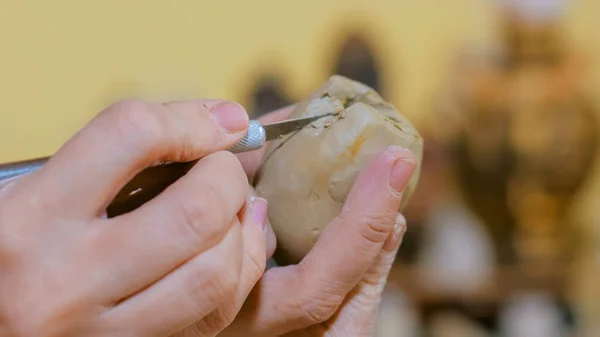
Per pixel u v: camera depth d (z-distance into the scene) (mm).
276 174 358
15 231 280
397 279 805
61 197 283
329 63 1053
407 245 827
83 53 1045
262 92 1018
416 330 790
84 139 288
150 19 1060
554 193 850
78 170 284
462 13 1049
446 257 837
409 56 1063
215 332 319
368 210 335
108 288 286
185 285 293
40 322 281
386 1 1063
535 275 833
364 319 367
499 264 841
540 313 810
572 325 827
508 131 853
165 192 297
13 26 1021
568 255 857
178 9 1065
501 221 851
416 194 850
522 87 871
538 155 843
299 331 368
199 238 292
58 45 1037
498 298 810
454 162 870
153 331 293
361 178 339
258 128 330
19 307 280
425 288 802
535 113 859
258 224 324
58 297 282
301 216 353
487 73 902
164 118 297
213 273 295
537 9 891
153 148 292
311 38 1084
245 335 353
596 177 897
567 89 871
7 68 1027
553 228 851
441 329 804
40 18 1025
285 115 388
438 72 1048
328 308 349
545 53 898
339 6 1075
